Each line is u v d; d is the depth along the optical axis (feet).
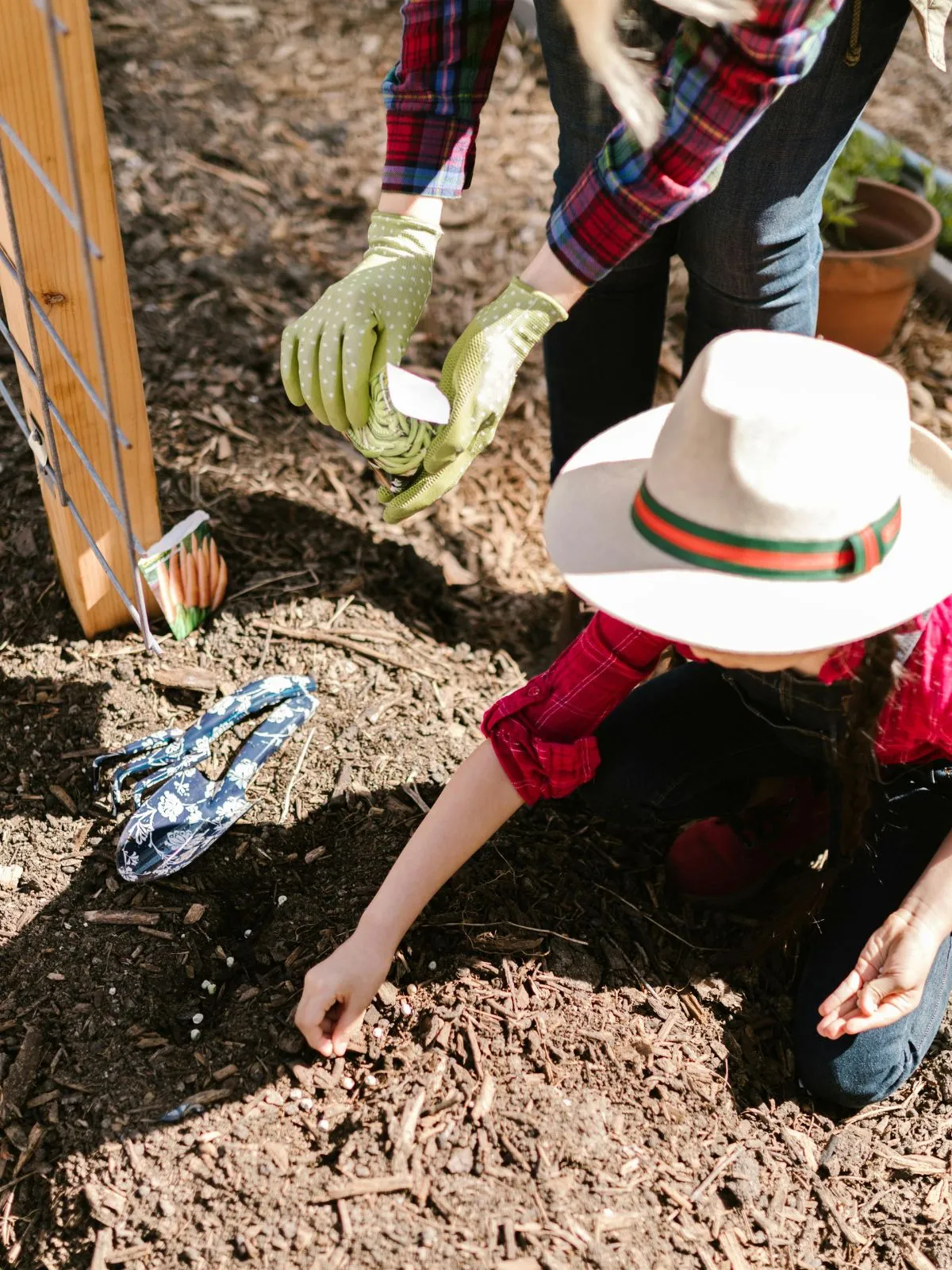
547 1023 5.29
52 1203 4.72
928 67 12.72
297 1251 4.50
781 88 3.86
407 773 6.24
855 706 4.36
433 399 4.35
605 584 3.93
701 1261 4.66
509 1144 4.83
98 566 6.40
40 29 4.80
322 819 6.03
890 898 5.22
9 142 5.02
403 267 4.96
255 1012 5.28
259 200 10.51
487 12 4.83
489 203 10.80
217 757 6.21
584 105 5.50
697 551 3.84
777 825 5.98
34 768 6.12
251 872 5.82
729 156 5.28
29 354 5.71
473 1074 5.06
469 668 7.05
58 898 5.63
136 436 6.09
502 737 5.11
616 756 5.65
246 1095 5.00
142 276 9.40
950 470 4.33
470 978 5.41
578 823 6.16
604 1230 4.64
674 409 3.95
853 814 4.70
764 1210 4.91
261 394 8.56
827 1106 5.33
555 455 7.16
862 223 9.68
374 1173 4.73
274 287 9.59
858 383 3.83
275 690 6.40
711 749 5.57
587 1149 4.87
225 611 6.91
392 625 7.11
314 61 12.43
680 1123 5.07
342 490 7.93
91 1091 5.02
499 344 4.45
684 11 3.67
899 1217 4.98
